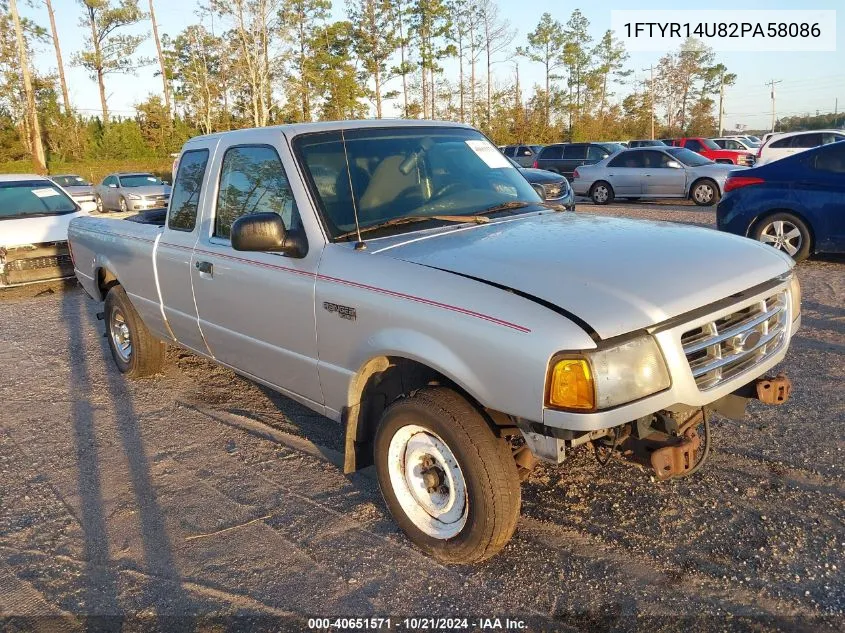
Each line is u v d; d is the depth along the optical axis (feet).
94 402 17.94
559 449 8.71
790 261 11.03
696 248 10.26
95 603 9.96
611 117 209.36
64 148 185.37
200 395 18.03
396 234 11.47
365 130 13.16
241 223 10.85
